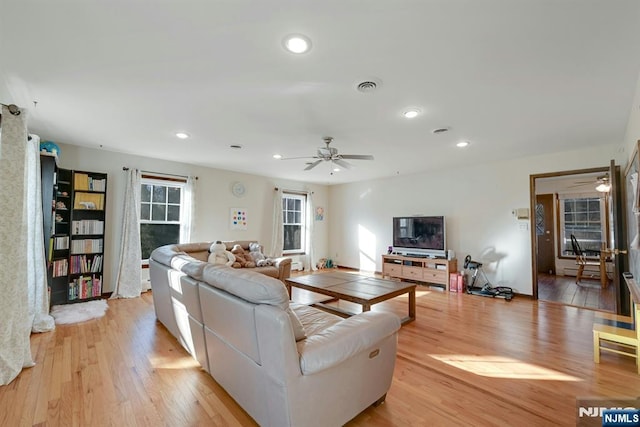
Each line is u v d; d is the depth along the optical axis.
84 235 4.20
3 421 1.67
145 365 2.34
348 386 1.62
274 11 1.50
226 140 3.77
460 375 2.23
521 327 3.26
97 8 1.49
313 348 1.46
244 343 1.63
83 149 4.18
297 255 7.02
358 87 2.31
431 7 1.46
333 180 6.99
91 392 1.96
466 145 3.92
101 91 2.40
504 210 4.82
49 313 3.53
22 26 1.62
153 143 3.95
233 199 5.86
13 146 2.14
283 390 1.38
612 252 3.63
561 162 4.27
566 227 6.69
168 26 1.62
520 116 2.88
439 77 2.15
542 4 1.44
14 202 2.14
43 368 2.27
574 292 5.00
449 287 5.04
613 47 1.78
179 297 2.54
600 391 2.01
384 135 3.51
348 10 1.49
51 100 2.58
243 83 2.26
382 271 6.07
